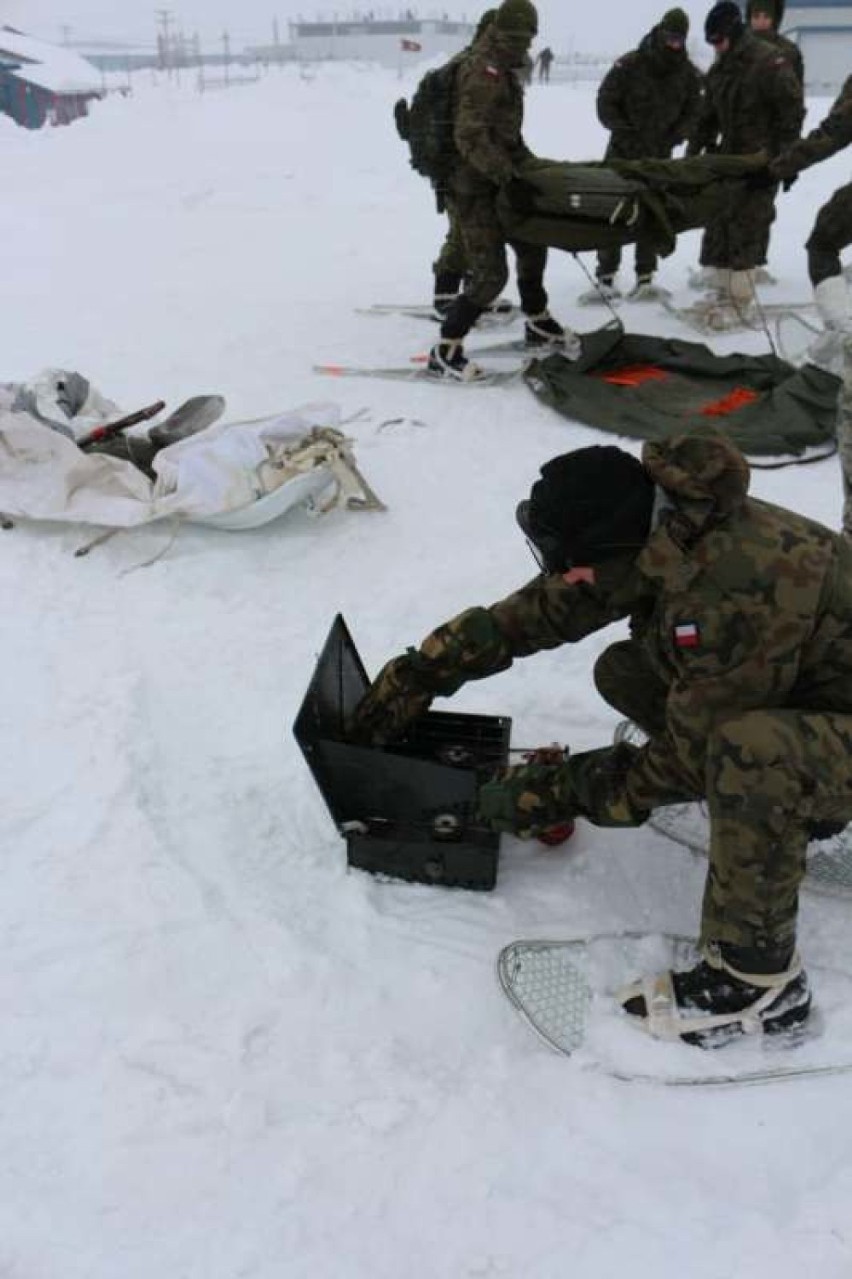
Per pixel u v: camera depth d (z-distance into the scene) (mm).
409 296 6922
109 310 6574
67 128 14586
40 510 3486
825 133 4879
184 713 2771
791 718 1730
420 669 2240
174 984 2008
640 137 6191
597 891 2232
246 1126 1755
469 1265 1580
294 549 3580
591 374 4988
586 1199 1662
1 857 2283
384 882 2248
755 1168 1702
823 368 4570
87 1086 1822
